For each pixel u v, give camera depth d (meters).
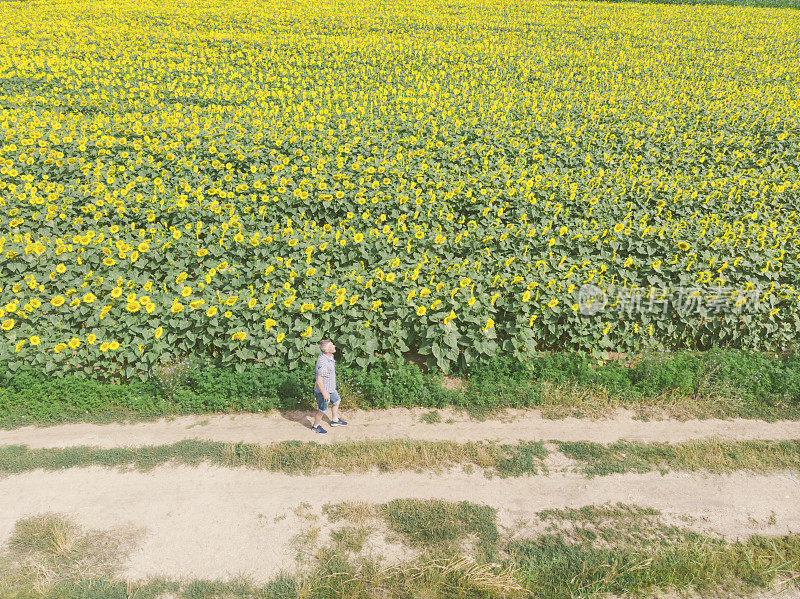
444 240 12.88
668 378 10.41
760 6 47.72
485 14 42.19
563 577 6.90
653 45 34.78
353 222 14.32
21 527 7.39
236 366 10.37
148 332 10.35
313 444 9.04
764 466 8.79
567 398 10.21
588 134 19.56
